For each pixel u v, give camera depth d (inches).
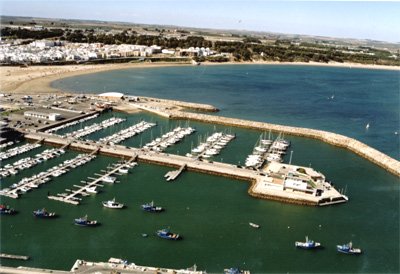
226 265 5265.8
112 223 6141.7
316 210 6929.1
